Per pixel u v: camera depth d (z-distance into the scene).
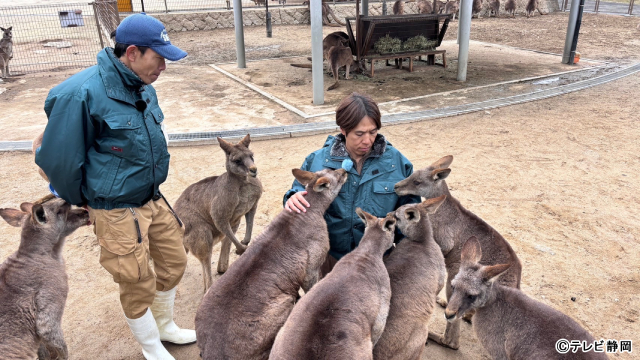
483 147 8.95
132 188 3.39
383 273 3.17
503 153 8.66
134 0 28.72
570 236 6.07
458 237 4.30
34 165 8.44
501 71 15.00
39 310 3.62
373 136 3.35
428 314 3.48
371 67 14.69
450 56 17.62
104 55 3.22
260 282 3.11
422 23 15.49
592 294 4.99
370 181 3.59
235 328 2.95
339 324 2.69
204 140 9.26
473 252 3.77
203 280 5.39
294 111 10.98
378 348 3.31
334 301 2.80
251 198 5.24
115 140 3.25
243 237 6.25
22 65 16.61
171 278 4.11
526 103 11.60
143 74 3.29
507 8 28.39
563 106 11.34
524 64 15.96
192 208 5.16
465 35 13.30
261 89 13.18
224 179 5.03
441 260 3.72
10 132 9.87
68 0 32.16
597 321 4.60
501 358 3.61
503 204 6.88
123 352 4.40
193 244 5.12
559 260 5.57
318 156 3.78
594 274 5.32
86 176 3.29
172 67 16.30
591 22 25.69
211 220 5.20
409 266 3.47
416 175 4.31
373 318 2.92
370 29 14.34
